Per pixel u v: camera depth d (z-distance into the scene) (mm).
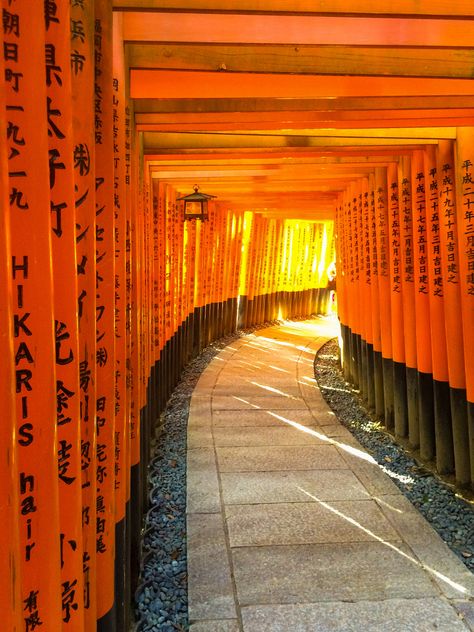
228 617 3023
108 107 2238
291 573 3439
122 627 2637
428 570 3455
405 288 5789
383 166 6270
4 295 1085
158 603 3186
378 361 6824
